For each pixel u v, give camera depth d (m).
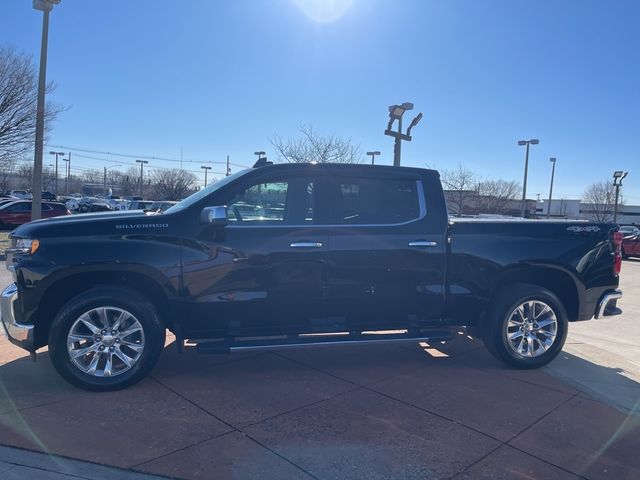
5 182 66.75
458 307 5.27
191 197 5.18
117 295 4.44
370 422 3.98
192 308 4.69
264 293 4.78
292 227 4.86
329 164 5.05
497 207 45.47
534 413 4.24
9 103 18.83
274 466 3.32
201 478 3.17
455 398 4.51
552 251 5.36
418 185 5.22
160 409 4.14
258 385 4.72
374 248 4.98
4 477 3.14
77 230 4.48
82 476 3.17
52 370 5.00
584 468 3.41
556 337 5.34
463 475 3.29
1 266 13.27
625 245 23.42
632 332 7.97
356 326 5.13
